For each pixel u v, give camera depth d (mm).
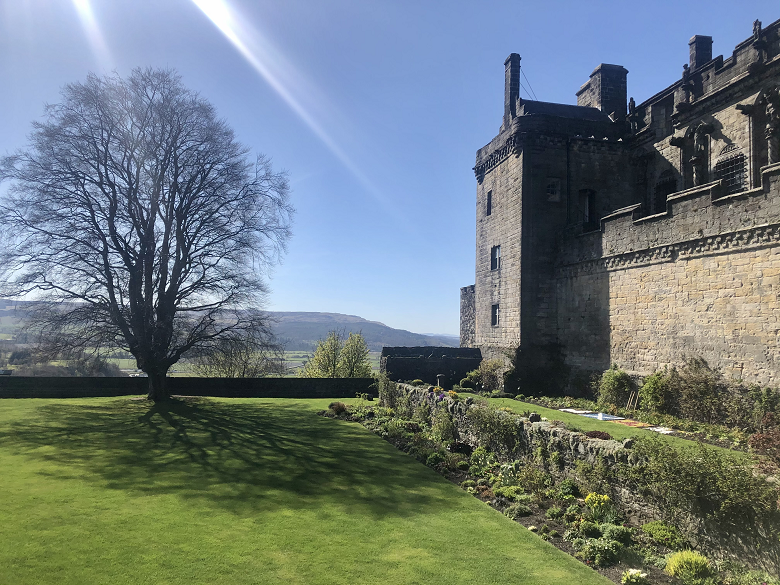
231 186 25938
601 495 10305
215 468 13734
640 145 27422
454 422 17516
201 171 25359
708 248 17266
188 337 24641
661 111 25938
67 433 18016
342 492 11969
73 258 23406
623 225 21703
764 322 15211
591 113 30031
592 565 8367
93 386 29219
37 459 14133
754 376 15469
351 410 24281
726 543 8047
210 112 25797
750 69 19078
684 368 18047
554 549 8938
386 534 9469
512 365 26625
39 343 23516
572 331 25344
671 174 24891
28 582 7012
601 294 23156
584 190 27734
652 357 19797
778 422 14109
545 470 12367
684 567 7680
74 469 13156
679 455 9133
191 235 25438
